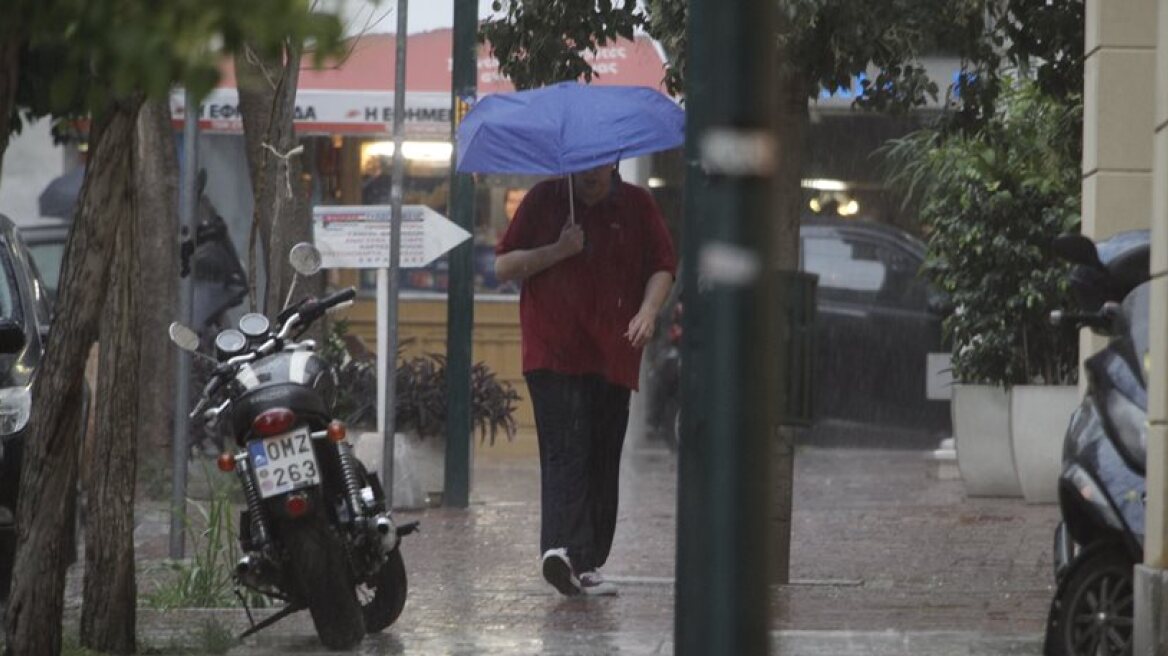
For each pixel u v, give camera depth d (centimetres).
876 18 2342
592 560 2352
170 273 3769
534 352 2348
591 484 2366
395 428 3447
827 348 4778
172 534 2470
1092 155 2386
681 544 918
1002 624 2114
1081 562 1742
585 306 2339
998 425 3541
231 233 4769
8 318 2483
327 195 4784
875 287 4797
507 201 4809
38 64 1137
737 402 906
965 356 3556
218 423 2016
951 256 3538
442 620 2170
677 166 4981
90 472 1900
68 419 1711
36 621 1712
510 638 2028
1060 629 1745
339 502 1984
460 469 3450
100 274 1694
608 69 4397
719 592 907
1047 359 3516
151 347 3747
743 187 905
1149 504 1700
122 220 1822
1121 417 1736
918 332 4775
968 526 3094
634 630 2095
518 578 2514
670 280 2369
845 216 4966
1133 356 1755
